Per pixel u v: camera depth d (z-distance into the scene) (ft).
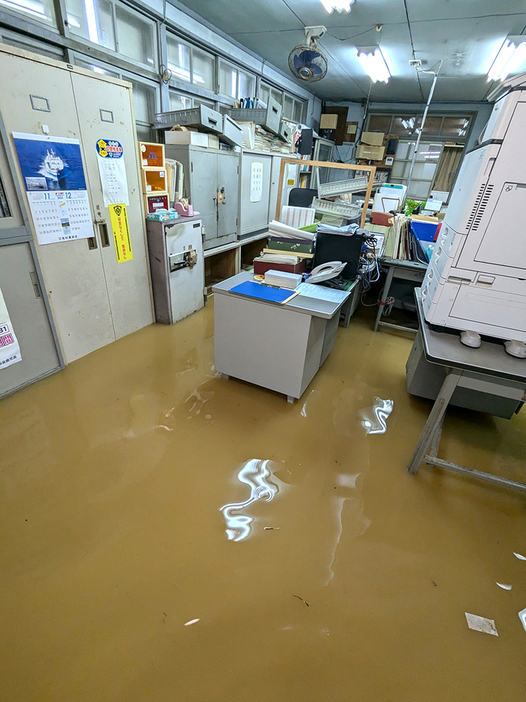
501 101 3.75
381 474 5.56
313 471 5.51
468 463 5.91
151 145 8.38
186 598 3.78
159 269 9.39
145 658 3.31
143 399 6.84
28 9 7.46
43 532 4.34
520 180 3.79
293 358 6.41
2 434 5.77
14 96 5.58
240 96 15.85
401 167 25.96
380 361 9.00
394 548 4.46
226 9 11.60
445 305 4.65
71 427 6.02
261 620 3.64
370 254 8.82
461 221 4.21
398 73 17.80
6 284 6.17
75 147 6.70
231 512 4.76
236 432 6.17
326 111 25.64
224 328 6.86
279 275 6.63
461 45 13.48
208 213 10.59
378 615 3.76
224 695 3.10
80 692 3.07
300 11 11.53
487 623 3.76
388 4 10.73
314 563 4.22
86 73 6.56
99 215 7.60
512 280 4.22
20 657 3.26
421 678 3.30
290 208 7.86
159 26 10.52
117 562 4.08
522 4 10.09
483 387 4.59
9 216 5.99
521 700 3.20
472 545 4.58
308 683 3.21
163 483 5.10
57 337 7.32
